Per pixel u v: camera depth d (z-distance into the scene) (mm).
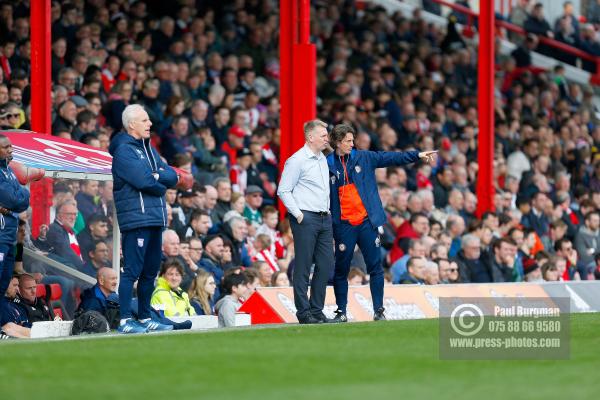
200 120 59250
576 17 95500
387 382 20750
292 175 36406
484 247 56969
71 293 38438
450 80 82125
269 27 70375
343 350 25828
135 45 60656
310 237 36531
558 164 78500
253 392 19438
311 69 53188
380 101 72250
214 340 28453
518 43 92250
